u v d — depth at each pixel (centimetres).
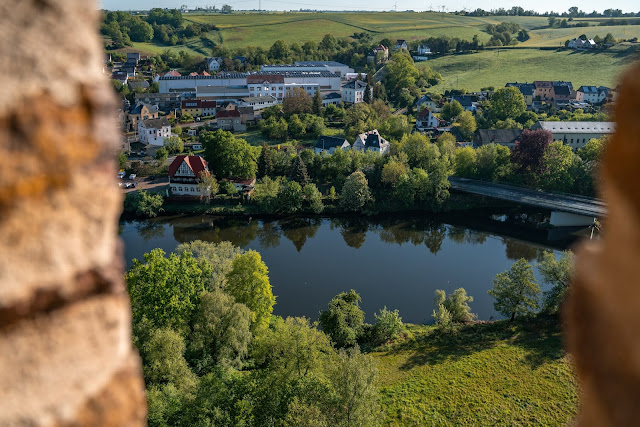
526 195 7656
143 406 346
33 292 288
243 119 12038
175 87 15512
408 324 4516
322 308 4872
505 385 3369
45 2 285
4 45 277
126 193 7656
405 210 7688
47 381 295
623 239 242
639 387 237
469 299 4491
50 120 288
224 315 3531
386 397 3309
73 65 294
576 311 277
